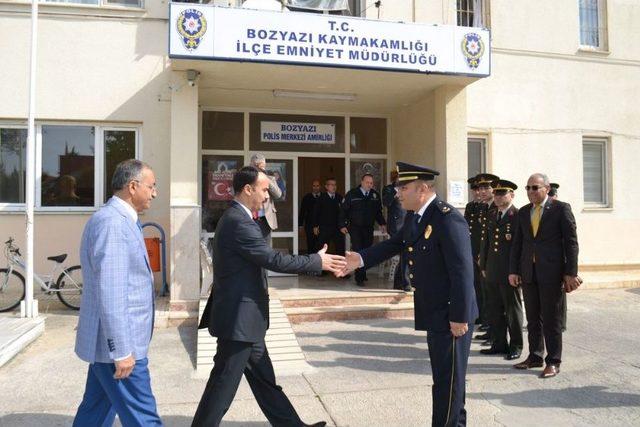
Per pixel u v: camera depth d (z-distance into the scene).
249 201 3.54
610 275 10.53
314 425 3.71
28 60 8.07
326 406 4.28
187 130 7.37
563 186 10.48
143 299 2.97
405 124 9.86
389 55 7.29
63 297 7.58
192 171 7.38
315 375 5.05
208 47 6.70
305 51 7.00
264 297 3.47
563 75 10.54
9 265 7.47
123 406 2.89
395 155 10.34
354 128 10.23
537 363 5.30
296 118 9.92
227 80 7.95
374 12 9.21
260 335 3.41
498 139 10.12
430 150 8.87
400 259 7.99
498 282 5.69
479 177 6.50
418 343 6.17
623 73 10.95
